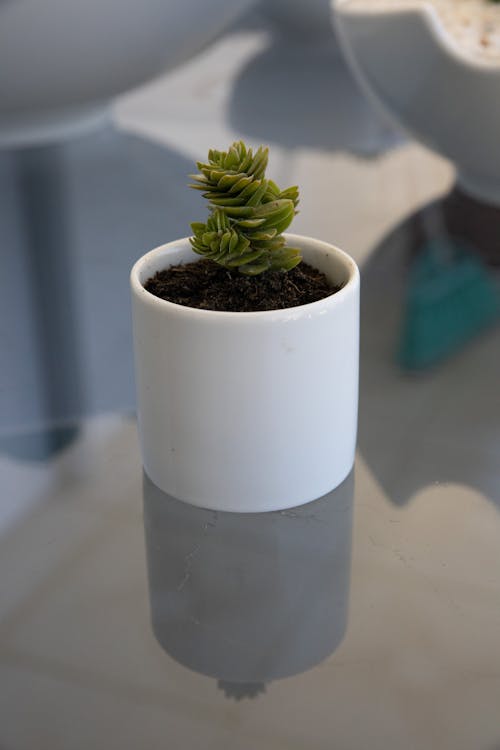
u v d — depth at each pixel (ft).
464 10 2.51
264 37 4.37
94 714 1.43
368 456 1.78
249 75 3.82
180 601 1.57
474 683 1.47
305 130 3.10
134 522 1.68
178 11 3.03
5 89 3.08
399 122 2.55
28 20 2.85
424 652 1.51
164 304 1.58
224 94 3.59
